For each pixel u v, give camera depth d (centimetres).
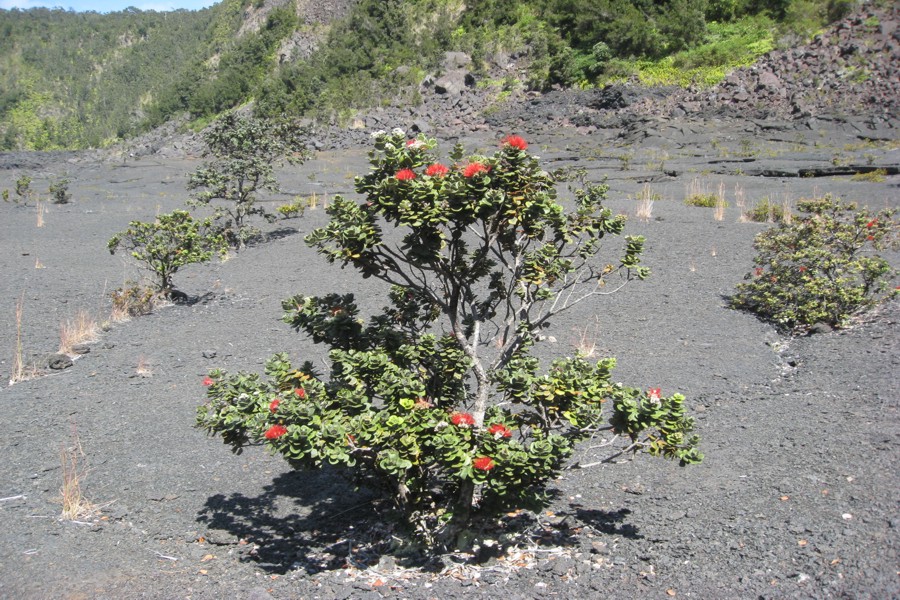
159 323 844
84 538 405
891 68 2473
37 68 9944
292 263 1124
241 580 361
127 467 498
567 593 329
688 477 447
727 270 959
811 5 2961
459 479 362
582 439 382
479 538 383
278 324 816
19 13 11006
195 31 10269
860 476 407
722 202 1420
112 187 2330
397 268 375
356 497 456
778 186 1669
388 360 370
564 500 431
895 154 1916
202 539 407
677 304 828
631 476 457
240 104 4472
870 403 520
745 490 417
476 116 3089
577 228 384
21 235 1448
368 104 3491
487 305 409
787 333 735
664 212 1387
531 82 3159
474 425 343
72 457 512
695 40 3008
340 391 355
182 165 2897
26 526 416
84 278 1056
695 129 2453
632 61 3048
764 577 322
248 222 1503
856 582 304
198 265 1140
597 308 821
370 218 361
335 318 388
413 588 343
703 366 645
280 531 416
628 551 363
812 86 2528
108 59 10169
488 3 3859
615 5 3266
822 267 757
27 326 823
